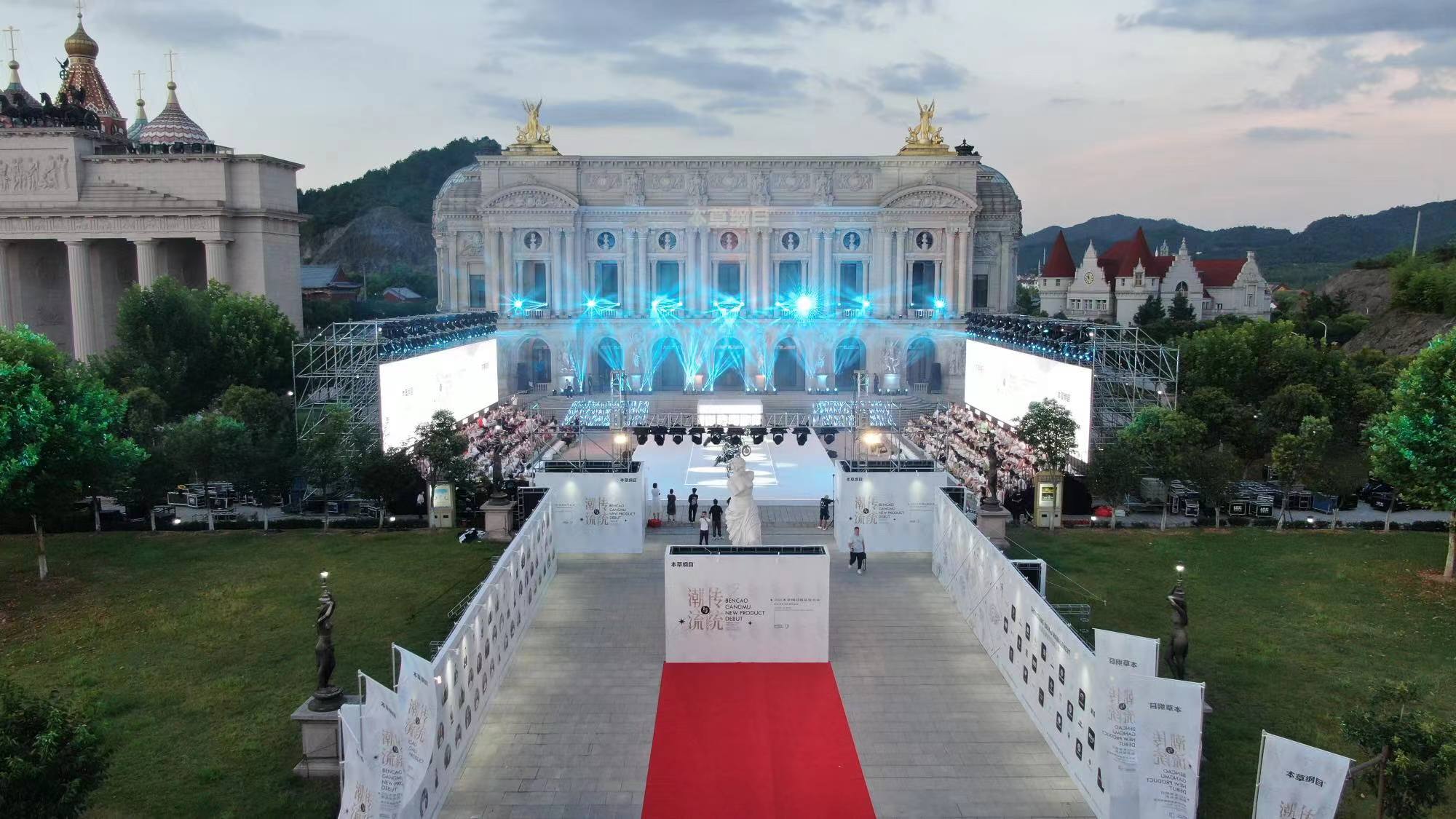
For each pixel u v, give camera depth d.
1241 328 92.31
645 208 122.94
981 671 42.47
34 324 122.25
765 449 85.12
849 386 129.00
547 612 48.94
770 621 42.75
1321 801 25.70
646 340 123.81
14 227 112.50
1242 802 32.72
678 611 42.69
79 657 44.16
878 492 58.00
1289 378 83.69
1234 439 76.50
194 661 43.81
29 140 111.56
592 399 116.31
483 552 59.91
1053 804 32.69
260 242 115.06
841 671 42.25
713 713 38.56
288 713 38.88
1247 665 43.56
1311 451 63.59
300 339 103.69
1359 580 54.75
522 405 113.56
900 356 123.44
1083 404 75.81
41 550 54.78
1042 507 65.62
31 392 52.41
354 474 65.75
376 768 27.09
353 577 55.25
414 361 81.50
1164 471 64.31
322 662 34.62
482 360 102.56
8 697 27.91
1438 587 53.59
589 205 123.19
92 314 115.25
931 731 37.34
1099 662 30.39
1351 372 83.06
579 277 123.88
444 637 46.12
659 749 35.81
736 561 42.50
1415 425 54.34
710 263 124.94
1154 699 28.77
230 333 93.50
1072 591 52.59
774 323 122.75
